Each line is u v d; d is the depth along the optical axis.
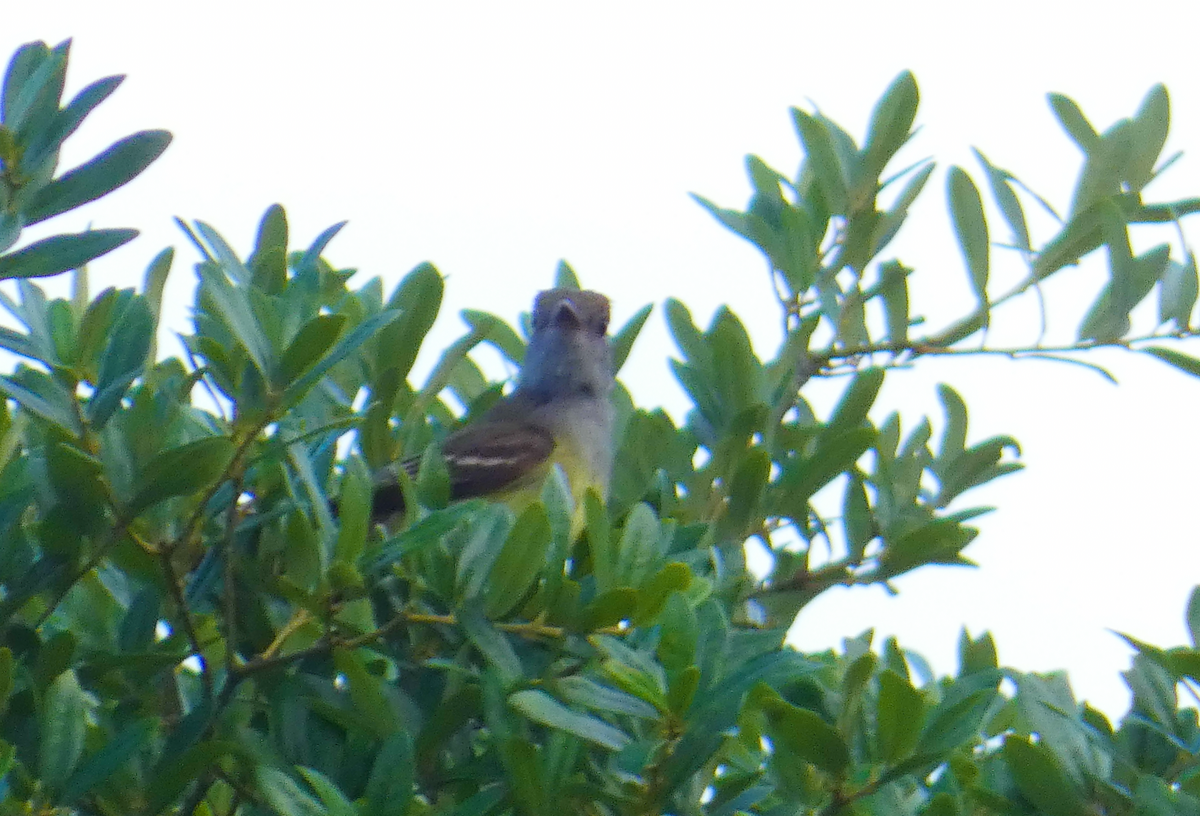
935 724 7.61
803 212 11.15
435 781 7.87
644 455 10.92
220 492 8.43
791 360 11.28
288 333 8.11
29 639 7.82
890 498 11.08
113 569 8.93
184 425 8.71
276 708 7.89
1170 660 8.33
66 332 7.92
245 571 8.42
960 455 11.30
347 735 7.98
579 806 7.54
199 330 8.99
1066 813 7.88
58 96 7.87
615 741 7.25
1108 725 8.41
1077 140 11.52
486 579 7.89
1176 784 8.37
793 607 10.85
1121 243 11.09
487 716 7.42
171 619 8.60
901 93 11.34
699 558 9.13
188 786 7.91
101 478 7.43
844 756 7.45
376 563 7.67
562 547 7.88
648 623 7.91
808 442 11.17
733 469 10.72
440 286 10.33
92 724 7.99
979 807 8.36
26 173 7.78
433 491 8.86
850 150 11.38
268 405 7.63
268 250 10.53
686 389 11.13
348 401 10.78
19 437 8.65
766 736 8.58
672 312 11.24
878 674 8.08
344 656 7.69
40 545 7.68
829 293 11.23
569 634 7.85
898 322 11.30
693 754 7.21
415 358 10.34
